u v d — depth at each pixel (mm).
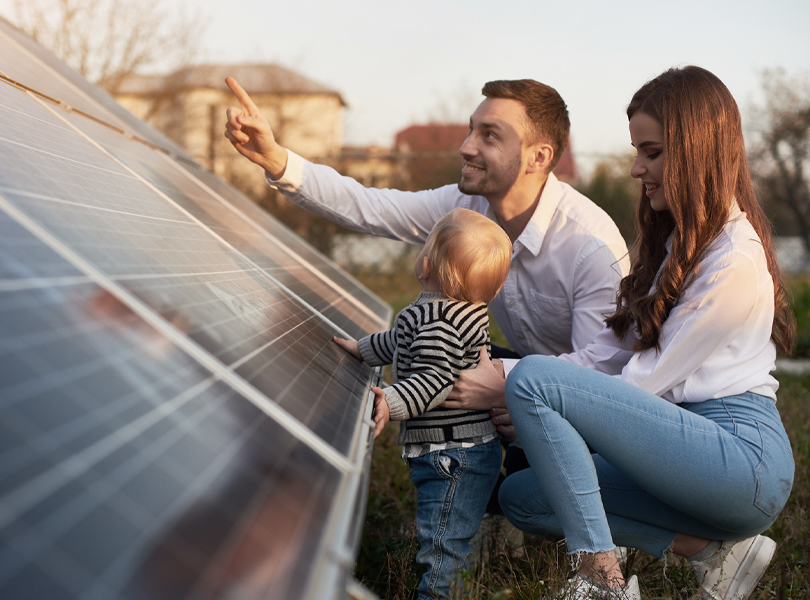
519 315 2494
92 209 1247
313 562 692
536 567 1928
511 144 2293
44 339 696
